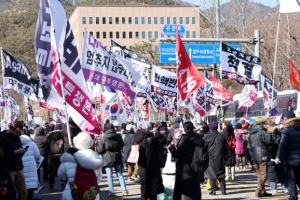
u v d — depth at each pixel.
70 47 9.70
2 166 7.69
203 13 45.41
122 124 20.23
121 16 115.56
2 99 24.78
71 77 9.65
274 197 14.03
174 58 32.47
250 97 25.69
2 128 25.62
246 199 13.77
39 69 9.59
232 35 45.81
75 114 9.62
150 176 11.62
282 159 11.70
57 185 18.55
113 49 21.08
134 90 17.02
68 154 8.74
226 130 17.83
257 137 13.88
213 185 14.64
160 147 11.73
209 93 24.19
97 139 16.92
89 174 8.77
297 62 39.91
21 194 10.94
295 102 26.42
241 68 20.95
